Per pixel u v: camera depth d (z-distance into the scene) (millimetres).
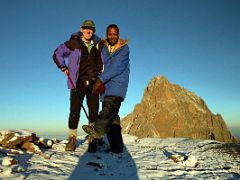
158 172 2080
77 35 2682
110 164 2391
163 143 3752
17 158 2119
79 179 1812
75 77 2645
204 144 3459
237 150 2926
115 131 2867
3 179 1597
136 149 3238
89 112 2770
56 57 2658
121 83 2531
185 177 1941
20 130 2619
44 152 2482
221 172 2100
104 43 2656
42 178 1696
